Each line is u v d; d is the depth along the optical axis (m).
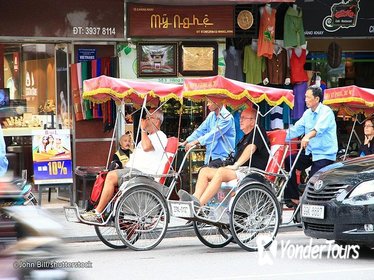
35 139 37.31
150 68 39.41
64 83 39.38
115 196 28.98
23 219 15.62
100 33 38.25
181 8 39.03
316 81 41.44
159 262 26.91
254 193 29.03
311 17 42.19
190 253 28.97
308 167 34.19
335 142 32.25
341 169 27.31
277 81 40.75
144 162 29.97
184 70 39.59
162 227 29.64
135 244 29.45
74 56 39.03
